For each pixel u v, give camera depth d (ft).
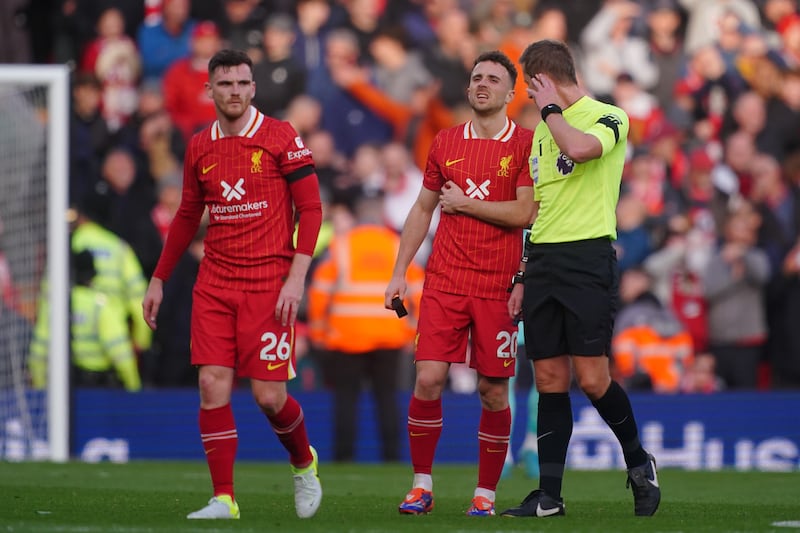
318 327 135.03
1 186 140.87
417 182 163.32
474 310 69.67
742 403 151.23
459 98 168.45
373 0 170.81
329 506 76.07
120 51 161.99
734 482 108.27
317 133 159.02
